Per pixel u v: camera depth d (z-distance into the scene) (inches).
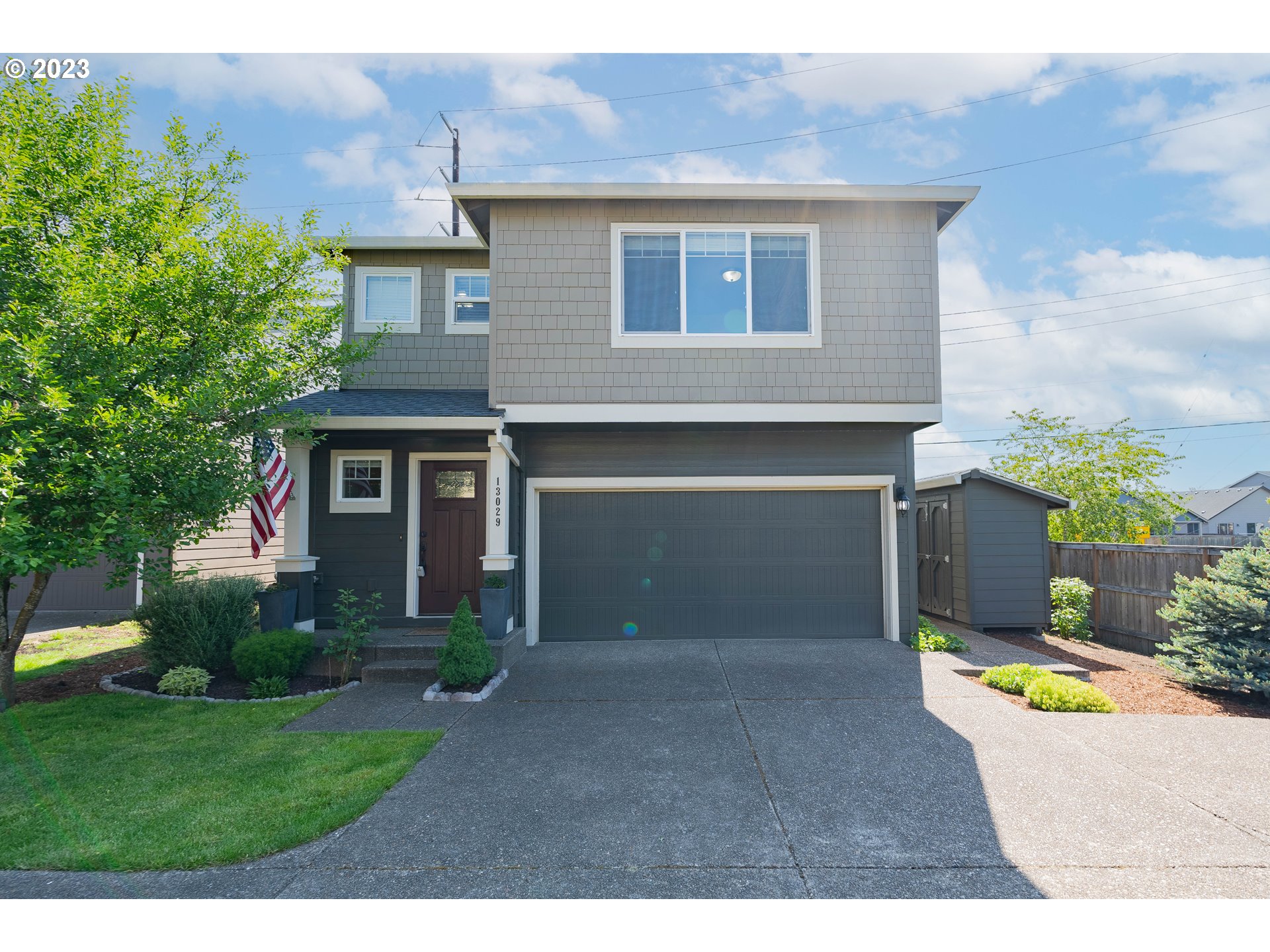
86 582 458.6
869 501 356.2
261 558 534.0
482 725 217.5
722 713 227.8
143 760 186.1
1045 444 724.0
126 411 222.4
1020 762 182.5
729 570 353.1
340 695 257.1
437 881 124.7
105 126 271.1
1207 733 207.6
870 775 173.8
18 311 213.2
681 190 323.6
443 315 407.2
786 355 326.6
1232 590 256.8
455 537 354.3
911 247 331.6
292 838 138.5
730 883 123.7
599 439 353.7
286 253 297.7
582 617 351.3
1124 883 123.3
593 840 139.5
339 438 346.6
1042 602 389.4
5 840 139.4
